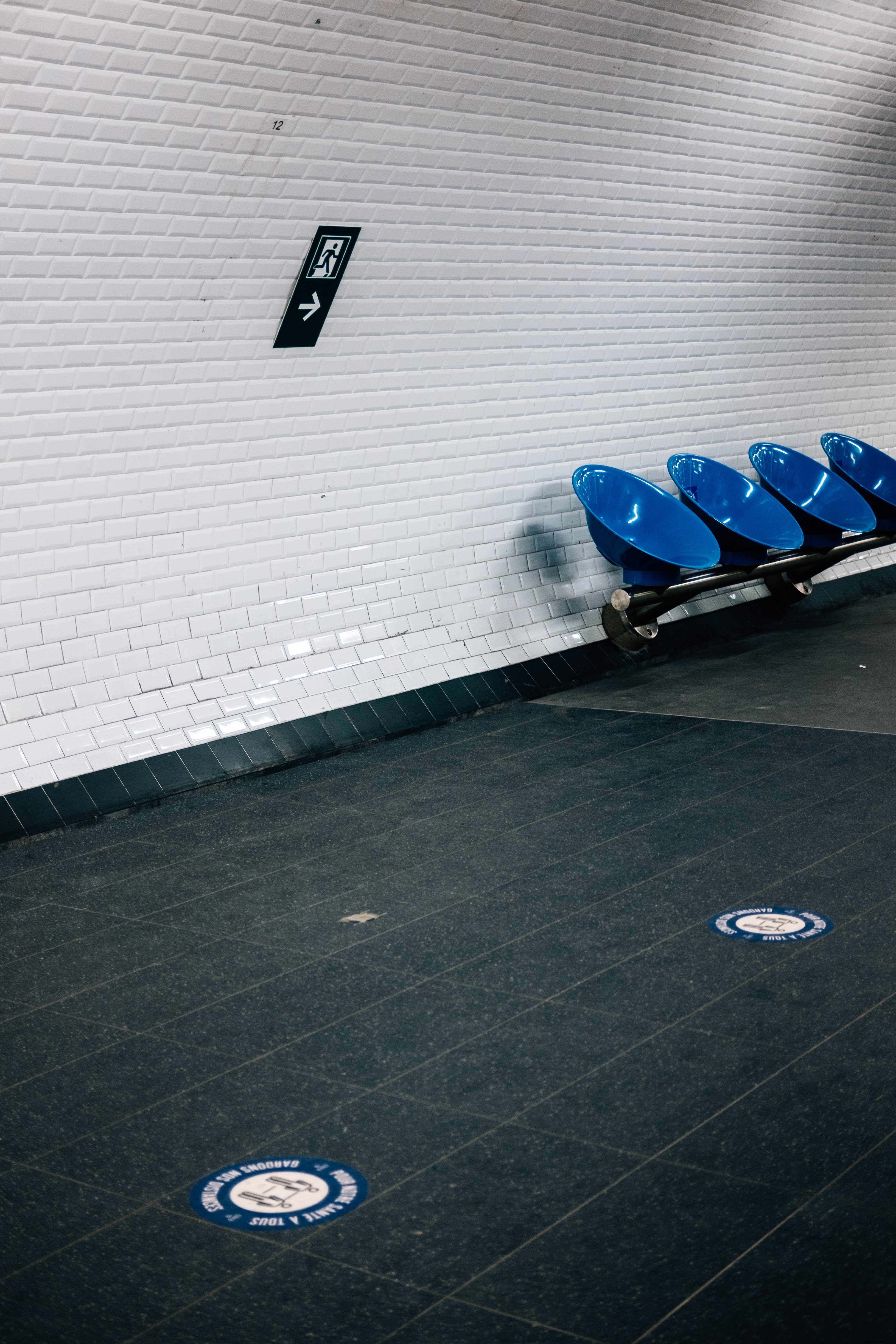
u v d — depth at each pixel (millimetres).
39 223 4613
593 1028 3396
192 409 5719
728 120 6652
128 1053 3424
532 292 6715
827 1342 2172
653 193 6770
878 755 5742
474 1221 2588
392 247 5879
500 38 5250
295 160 5129
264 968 3930
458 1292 2375
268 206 5227
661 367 7969
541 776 5848
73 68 4203
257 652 6484
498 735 6656
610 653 7910
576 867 4641
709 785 5512
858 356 9625
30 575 5539
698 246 7402
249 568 6410
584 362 7402
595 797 5461
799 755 5848
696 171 6875
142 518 5836
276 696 6457
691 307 7777
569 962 3828
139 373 5398
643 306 7422
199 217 5047
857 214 8266
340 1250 2525
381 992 3711
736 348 8414
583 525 8086
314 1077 3234
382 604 7059
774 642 8414
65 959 4098
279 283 5578
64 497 5492
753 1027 3334
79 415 5316
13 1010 3732
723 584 7695
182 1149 2932
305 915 4355
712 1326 2232
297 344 5879
